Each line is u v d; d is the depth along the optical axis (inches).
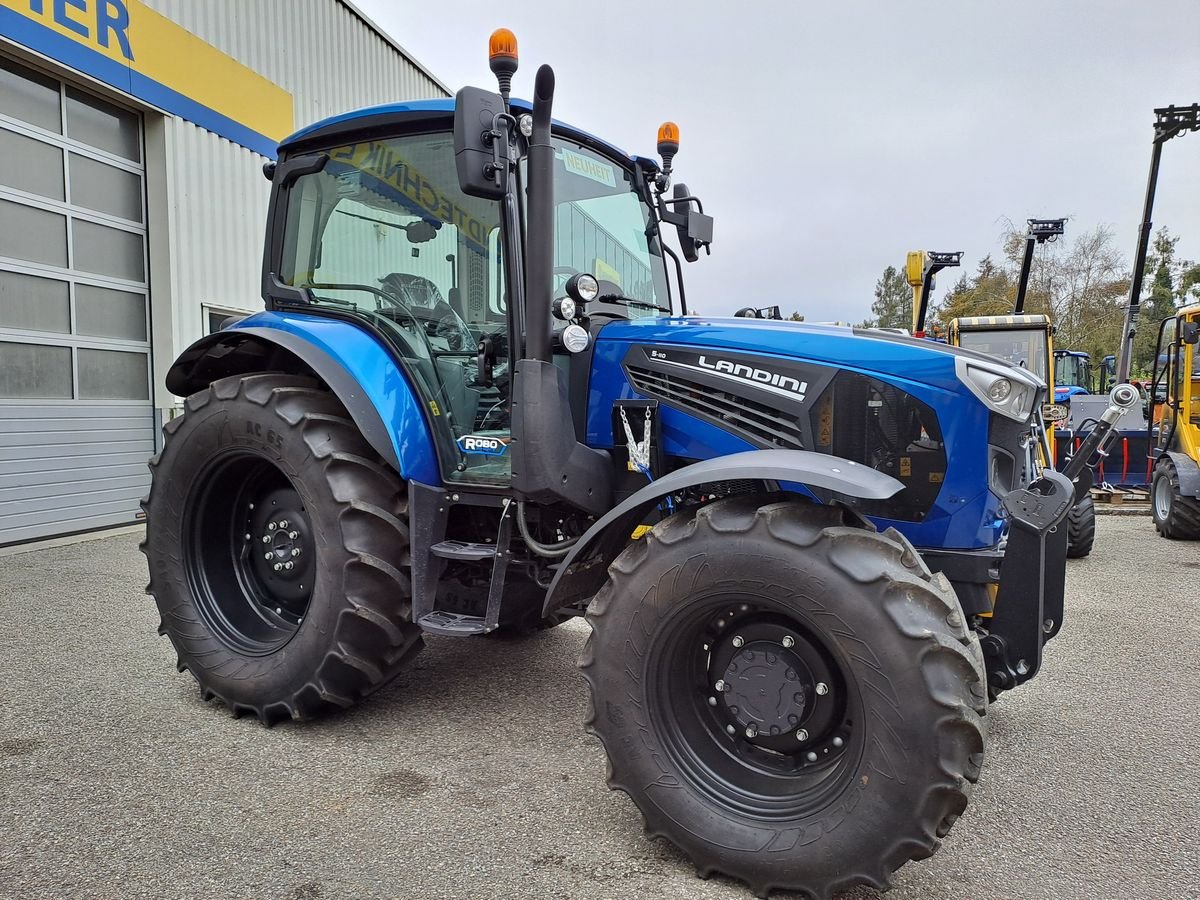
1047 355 324.8
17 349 245.6
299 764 102.7
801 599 75.3
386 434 108.2
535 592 122.3
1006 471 92.8
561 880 78.7
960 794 69.4
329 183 125.7
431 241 115.4
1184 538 296.0
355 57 404.5
